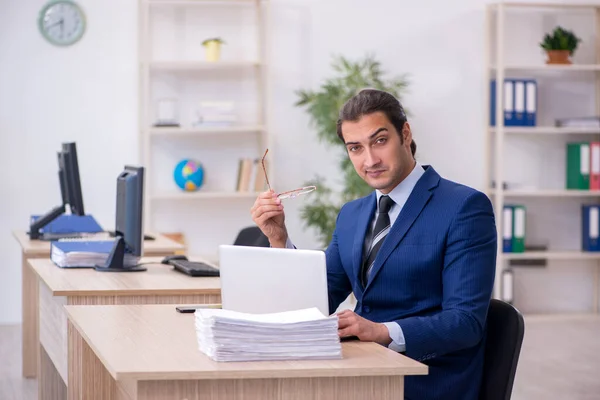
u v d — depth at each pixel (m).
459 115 7.36
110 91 7.01
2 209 6.90
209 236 7.21
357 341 2.25
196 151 7.14
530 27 7.42
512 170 7.48
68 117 6.97
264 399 1.95
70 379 3.11
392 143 2.49
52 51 6.93
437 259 2.46
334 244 2.82
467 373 2.40
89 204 7.02
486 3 7.35
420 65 7.30
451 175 7.36
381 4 7.23
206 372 1.88
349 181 6.92
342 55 7.22
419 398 2.41
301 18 7.16
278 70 7.16
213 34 7.09
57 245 4.14
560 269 7.56
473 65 7.35
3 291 6.95
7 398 4.76
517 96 7.09
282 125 7.18
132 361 1.98
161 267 4.04
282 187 7.21
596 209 7.33
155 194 6.77
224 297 2.29
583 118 7.17
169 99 6.84
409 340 2.26
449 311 2.35
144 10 6.99
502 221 7.14
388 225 2.59
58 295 3.27
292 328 2.00
